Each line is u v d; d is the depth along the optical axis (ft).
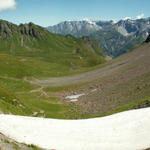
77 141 74.84
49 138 75.41
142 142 70.95
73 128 89.25
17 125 82.12
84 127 90.99
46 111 194.08
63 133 82.17
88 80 369.30
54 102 250.78
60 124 94.73
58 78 459.73
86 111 191.42
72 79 421.59
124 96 196.34
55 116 176.96
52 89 344.49
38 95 301.02
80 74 474.90
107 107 182.29
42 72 514.27
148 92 168.76
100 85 300.81
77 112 193.88
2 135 65.46
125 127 85.51
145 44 572.10
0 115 92.32
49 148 67.82
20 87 340.59
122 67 383.45
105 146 70.85
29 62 609.01
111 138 76.64
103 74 384.06
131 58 461.37
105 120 100.07
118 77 305.32
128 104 159.53
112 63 509.35
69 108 219.20
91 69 525.34
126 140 73.97
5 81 355.56
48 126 89.25
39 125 88.38
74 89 325.83
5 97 156.15
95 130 85.92
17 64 522.06
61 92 321.52
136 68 316.60
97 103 211.20
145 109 106.22
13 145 58.85
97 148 69.72
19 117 94.89
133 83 229.86
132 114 101.24
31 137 73.26
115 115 106.52
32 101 233.55
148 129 79.92
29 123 88.53
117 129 84.74
